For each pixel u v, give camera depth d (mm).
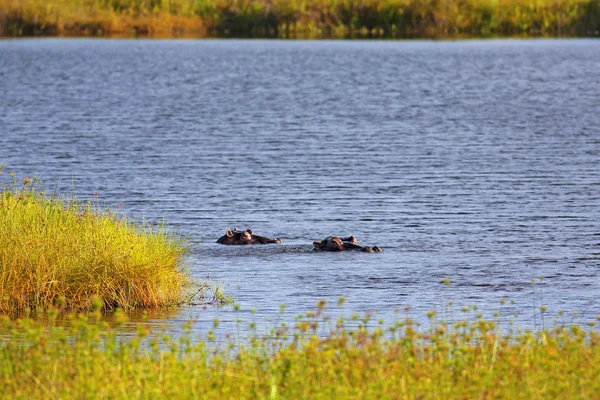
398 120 146375
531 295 60281
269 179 100250
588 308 57250
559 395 37625
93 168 104938
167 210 85562
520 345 43469
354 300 59156
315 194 93000
